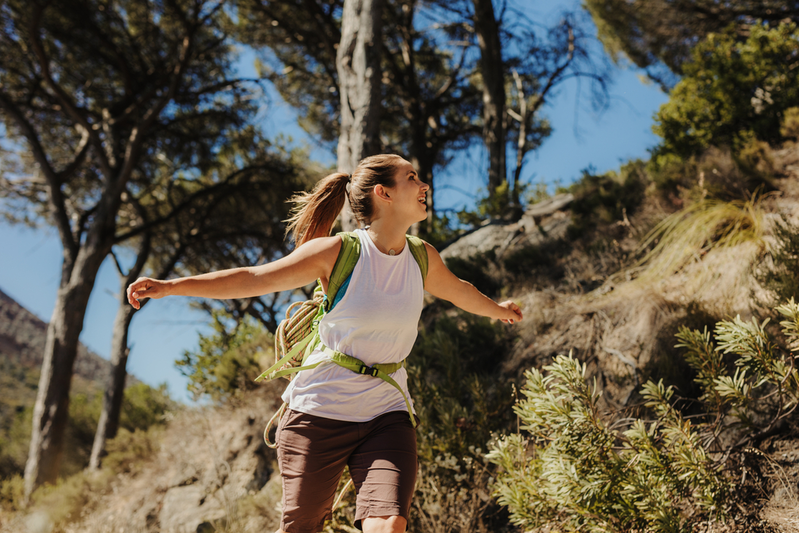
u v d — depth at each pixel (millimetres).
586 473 2160
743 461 2334
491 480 2744
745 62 7258
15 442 14461
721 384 2236
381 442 1720
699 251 4281
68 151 15398
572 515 2113
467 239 8148
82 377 56344
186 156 15125
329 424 1736
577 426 2209
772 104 6805
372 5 6023
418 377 3623
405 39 14828
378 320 1741
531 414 2332
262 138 15539
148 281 1543
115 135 13906
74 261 13102
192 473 5348
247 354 6637
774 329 2822
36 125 14500
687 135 7270
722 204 4637
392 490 1619
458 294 2088
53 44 13125
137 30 13930
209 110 14758
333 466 1753
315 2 12320
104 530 5047
